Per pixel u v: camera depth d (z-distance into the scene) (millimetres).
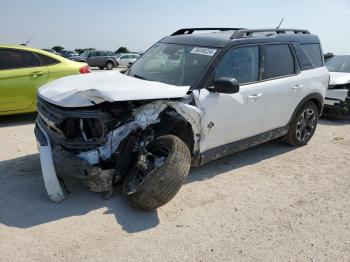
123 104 3834
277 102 5184
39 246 3195
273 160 5469
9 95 6793
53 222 3566
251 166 5191
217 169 5012
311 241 3439
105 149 3785
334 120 8602
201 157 4453
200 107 4188
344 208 4090
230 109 4512
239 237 3455
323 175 4980
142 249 3217
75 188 4238
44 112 3939
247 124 4848
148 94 3797
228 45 4590
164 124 4172
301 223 3742
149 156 3996
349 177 4941
